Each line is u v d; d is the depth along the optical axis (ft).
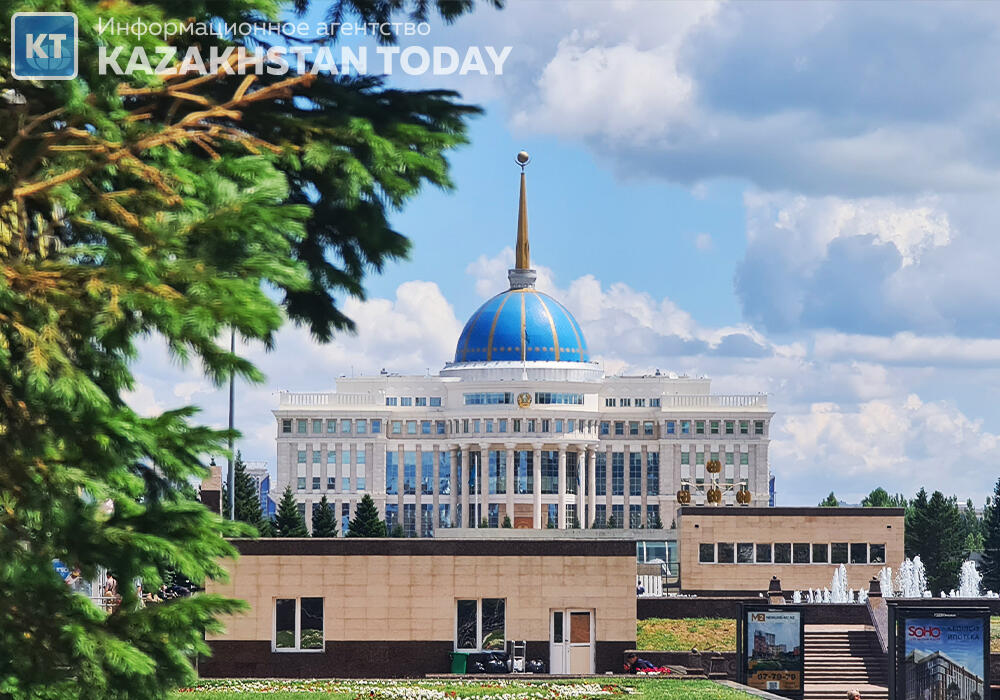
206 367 122.42
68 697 127.95
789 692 411.13
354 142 155.33
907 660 383.04
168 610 136.46
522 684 357.20
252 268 127.85
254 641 393.70
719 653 457.27
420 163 155.94
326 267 172.24
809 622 548.31
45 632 130.00
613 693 337.52
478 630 401.49
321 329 179.11
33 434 125.90
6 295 120.78
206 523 138.82
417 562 400.47
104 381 132.36
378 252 169.78
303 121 157.89
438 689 343.67
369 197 161.07
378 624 397.80
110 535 131.75
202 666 391.65
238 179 136.26
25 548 129.49
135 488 138.51
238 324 121.49
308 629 396.57
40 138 126.72
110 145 126.00
